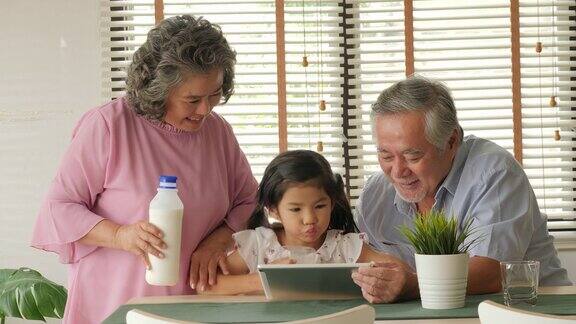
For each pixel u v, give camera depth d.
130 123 2.28
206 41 2.14
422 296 1.93
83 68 3.66
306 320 1.40
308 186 2.27
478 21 3.75
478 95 3.73
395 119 2.14
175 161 2.29
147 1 3.71
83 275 2.27
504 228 2.13
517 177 2.22
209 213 2.32
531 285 1.88
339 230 2.37
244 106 3.76
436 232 1.93
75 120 3.66
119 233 2.15
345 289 2.03
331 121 3.73
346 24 3.77
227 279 2.23
